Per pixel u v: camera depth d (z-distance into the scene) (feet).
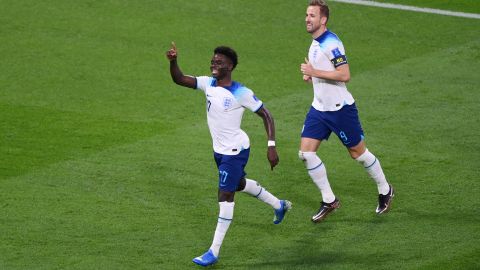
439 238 68.33
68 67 106.63
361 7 127.85
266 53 112.88
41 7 123.03
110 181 78.38
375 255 65.51
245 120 94.58
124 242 66.90
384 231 69.77
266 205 74.69
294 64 109.91
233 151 63.57
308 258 65.16
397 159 84.53
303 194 77.20
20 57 108.68
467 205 74.38
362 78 106.11
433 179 79.87
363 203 75.31
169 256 64.90
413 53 114.11
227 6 126.00
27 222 69.87
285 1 128.16
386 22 123.44
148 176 79.66
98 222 70.23
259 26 120.67
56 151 84.79
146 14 122.62
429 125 92.73
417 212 73.31
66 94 99.55
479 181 79.20
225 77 63.16
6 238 66.95
